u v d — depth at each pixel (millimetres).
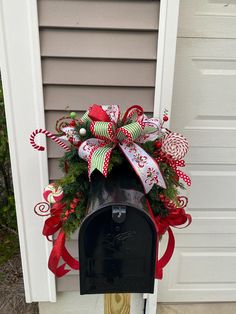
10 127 1261
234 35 1408
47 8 1129
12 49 1166
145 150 1081
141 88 1244
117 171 1059
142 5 1140
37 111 1245
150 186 988
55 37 1165
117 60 1202
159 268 1238
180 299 1955
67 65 1199
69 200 1127
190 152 1589
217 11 1376
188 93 1485
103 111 1074
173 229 1742
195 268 1864
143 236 909
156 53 1194
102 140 1054
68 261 1230
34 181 1348
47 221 1173
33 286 1560
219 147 1584
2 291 2045
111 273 955
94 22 1151
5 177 2473
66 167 1178
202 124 1541
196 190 1663
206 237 1779
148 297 1672
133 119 1112
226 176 1645
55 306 1689
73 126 1118
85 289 970
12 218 2492
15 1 1111
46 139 1288
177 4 1126
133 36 1175
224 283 1915
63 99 1243
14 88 1214
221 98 1499
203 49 1424
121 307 1396
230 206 1708
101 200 911
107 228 898
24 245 1466
